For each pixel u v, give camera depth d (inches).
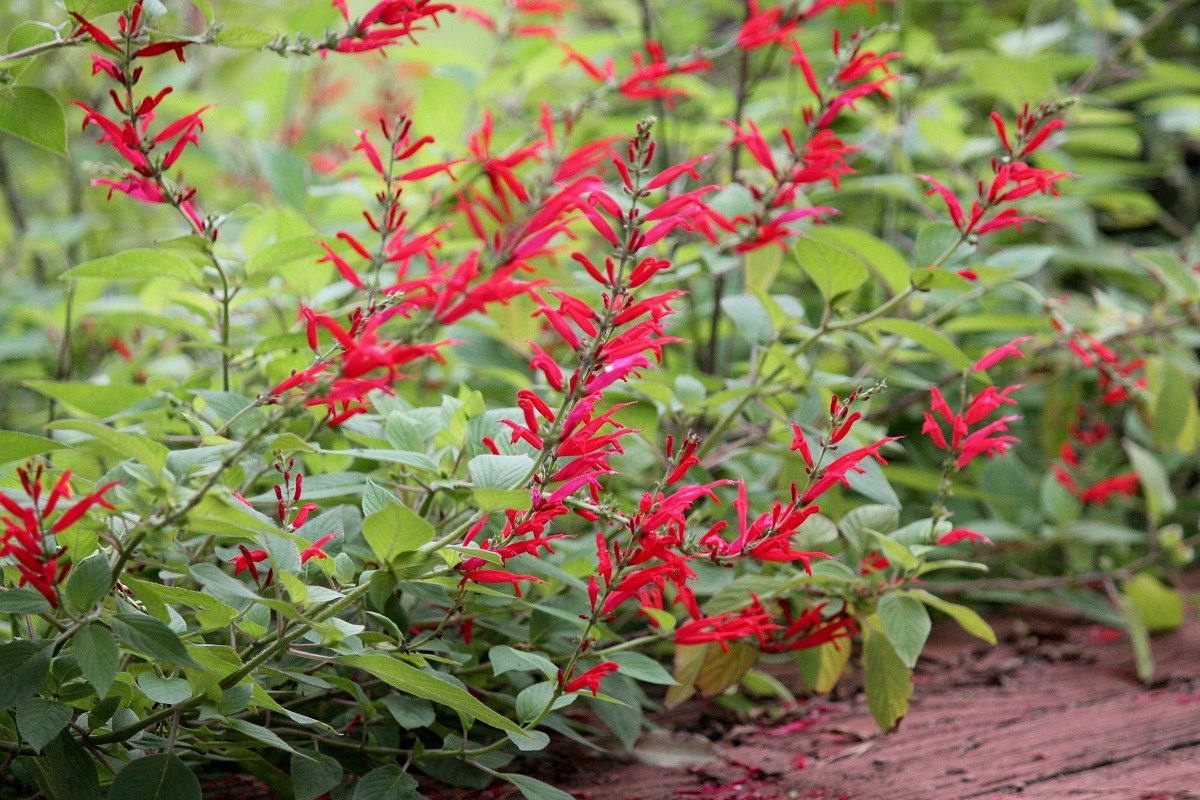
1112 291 148.1
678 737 90.9
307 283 93.8
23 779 62.8
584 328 56.7
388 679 59.6
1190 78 143.0
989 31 183.2
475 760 71.4
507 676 85.1
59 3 60.6
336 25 117.0
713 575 93.4
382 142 146.1
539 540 60.6
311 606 58.7
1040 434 149.5
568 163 77.4
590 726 95.0
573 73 193.8
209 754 69.7
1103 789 77.8
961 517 135.9
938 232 83.2
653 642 97.7
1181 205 214.4
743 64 119.6
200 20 173.0
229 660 58.2
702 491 61.4
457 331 122.0
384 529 56.6
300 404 47.8
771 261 101.1
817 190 128.1
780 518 62.3
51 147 64.8
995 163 78.8
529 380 109.3
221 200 172.7
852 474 81.1
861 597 82.1
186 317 114.8
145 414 90.0
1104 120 147.6
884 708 83.3
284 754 81.0
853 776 84.7
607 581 63.8
